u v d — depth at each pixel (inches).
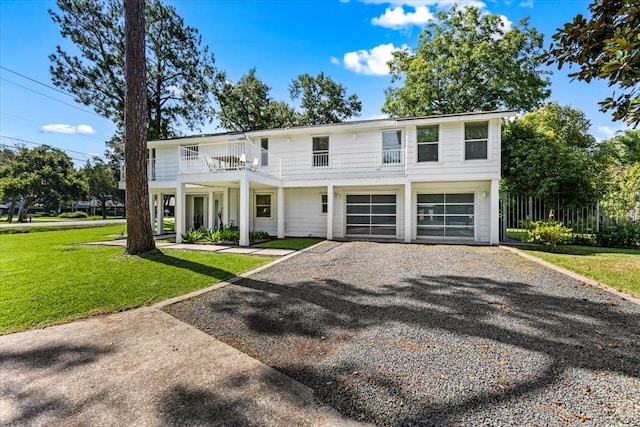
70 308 184.4
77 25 784.9
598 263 289.3
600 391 97.6
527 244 453.1
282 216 560.7
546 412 87.8
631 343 131.0
